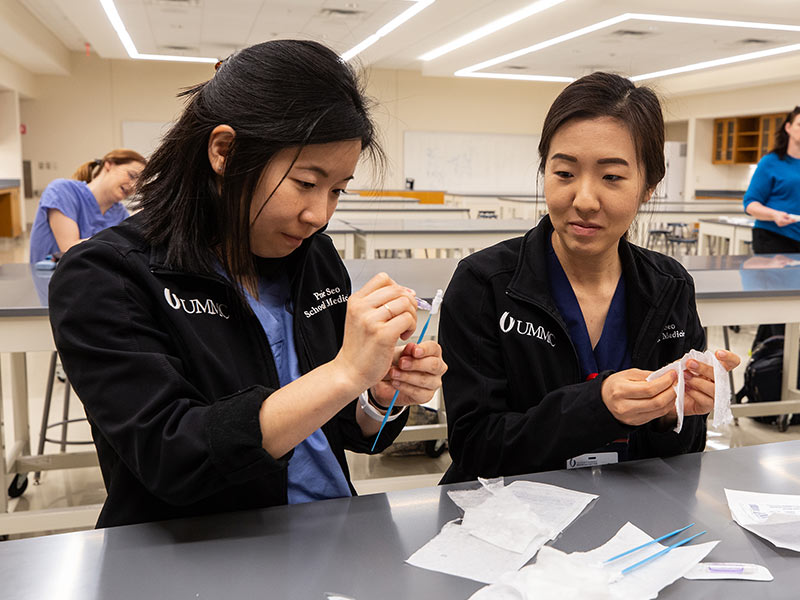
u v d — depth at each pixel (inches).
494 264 47.6
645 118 40.1
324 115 30.3
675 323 47.8
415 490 34.9
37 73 484.7
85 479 102.4
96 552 28.5
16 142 441.1
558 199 41.4
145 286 33.6
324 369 29.4
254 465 28.8
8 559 27.7
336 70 31.2
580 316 47.0
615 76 42.0
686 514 32.8
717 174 530.3
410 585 26.4
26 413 100.3
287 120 30.2
